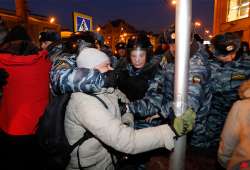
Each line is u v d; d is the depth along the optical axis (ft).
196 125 7.96
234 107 5.74
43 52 7.91
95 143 5.25
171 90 6.93
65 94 5.44
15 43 7.54
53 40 12.82
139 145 4.66
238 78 8.68
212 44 9.53
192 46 6.22
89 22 17.89
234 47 8.73
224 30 34.83
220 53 8.95
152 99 7.36
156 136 4.57
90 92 5.11
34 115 7.36
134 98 8.47
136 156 8.09
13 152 7.39
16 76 7.18
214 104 9.14
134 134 4.76
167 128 4.59
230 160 5.60
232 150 5.90
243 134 5.41
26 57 7.31
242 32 31.22
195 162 9.07
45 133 5.35
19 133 7.22
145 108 7.17
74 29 16.74
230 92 8.73
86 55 5.52
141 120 8.21
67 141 5.31
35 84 7.41
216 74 9.05
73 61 6.62
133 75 8.74
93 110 4.91
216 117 9.14
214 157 9.28
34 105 7.36
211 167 8.71
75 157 5.40
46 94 7.80
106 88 5.37
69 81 5.01
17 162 7.45
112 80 5.46
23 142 7.33
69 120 5.31
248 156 5.19
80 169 5.45
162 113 5.56
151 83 7.93
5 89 7.22
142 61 8.55
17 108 7.21
